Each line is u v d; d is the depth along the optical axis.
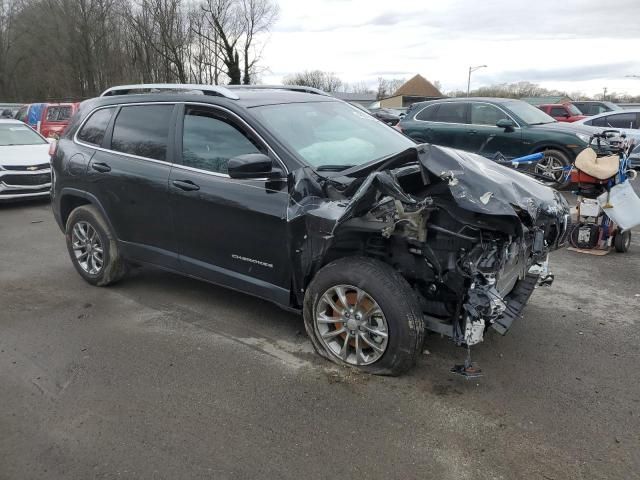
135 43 41.69
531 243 3.68
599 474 2.68
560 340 4.12
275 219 3.75
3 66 56.41
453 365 3.73
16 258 6.55
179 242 4.48
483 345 4.03
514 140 10.48
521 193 3.52
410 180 3.51
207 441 2.96
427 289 3.50
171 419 3.17
